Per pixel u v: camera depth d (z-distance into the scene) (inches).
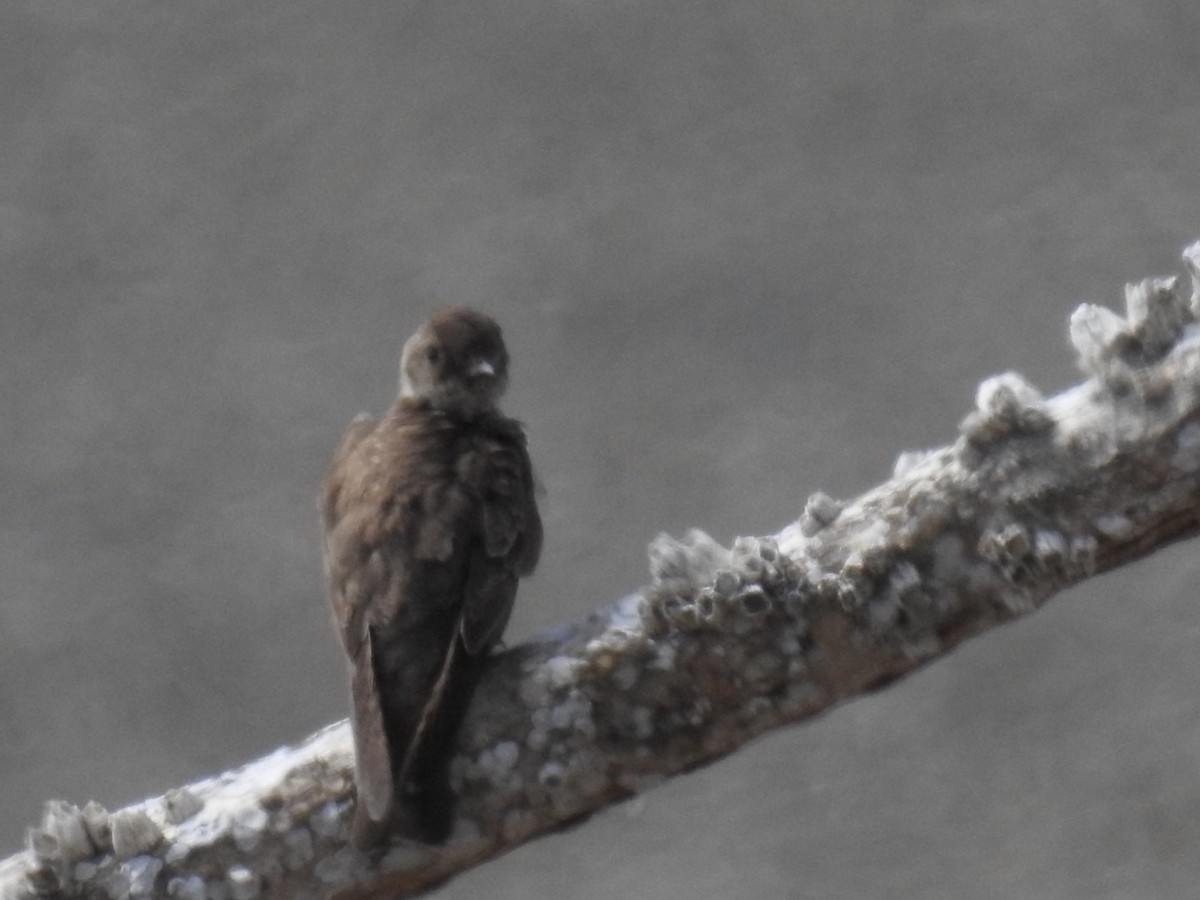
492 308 628.1
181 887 241.1
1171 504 234.7
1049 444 235.9
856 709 551.5
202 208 653.3
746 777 545.6
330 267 642.8
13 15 681.6
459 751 243.6
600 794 245.8
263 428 619.8
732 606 238.7
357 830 234.1
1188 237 620.1
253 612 586.6
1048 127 644.1
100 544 600.1
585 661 243.0
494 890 535.8
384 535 259.0
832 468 590.9
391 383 624.7
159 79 672.4
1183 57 649.0
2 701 573.6
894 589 237.5
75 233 651.5
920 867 533.0
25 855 244.2
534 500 275.1
